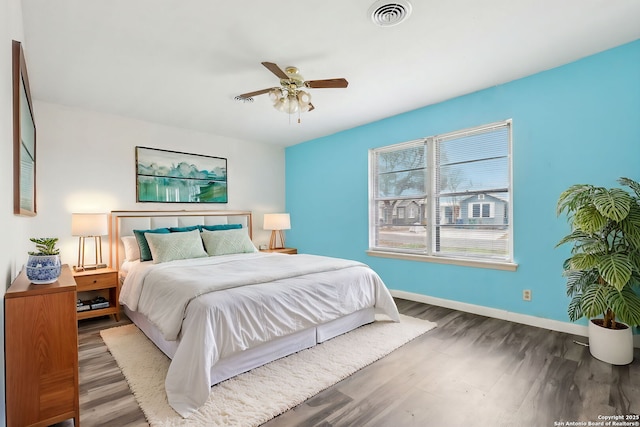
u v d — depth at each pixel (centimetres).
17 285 160
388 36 223
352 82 301
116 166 384
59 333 158
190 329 193
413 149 395
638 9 197
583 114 266
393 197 419
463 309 348
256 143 531
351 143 460
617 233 233
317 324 251
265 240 542
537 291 296
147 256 347
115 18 198
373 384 202
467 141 348
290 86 264
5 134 144
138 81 290
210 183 471
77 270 326
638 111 240
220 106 357
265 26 209
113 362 233
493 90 318
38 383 152
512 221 312
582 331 272
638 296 225
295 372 215
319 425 164
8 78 152
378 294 308
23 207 198
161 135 423
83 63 255
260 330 216
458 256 357
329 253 497
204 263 320
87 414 172
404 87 315
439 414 171
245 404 180
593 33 226
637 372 210
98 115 371
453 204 361
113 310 327
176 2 184
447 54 251
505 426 161
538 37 229
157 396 188
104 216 335
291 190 563
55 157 343
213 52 240
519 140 303
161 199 420
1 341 141
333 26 210
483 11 197
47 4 183
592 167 262
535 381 202
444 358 237
